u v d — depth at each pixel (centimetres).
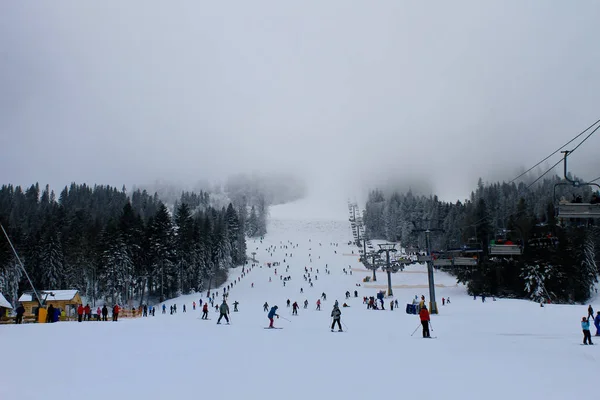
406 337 2197
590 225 1847
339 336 2177
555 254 6656
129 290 7694
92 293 7819
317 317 3906
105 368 1182
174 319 3484
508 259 6912
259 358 1410
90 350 1483
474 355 1565
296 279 10356
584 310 4172
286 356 1463
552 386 1059
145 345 1638
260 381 1069
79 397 877
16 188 19188
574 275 6838
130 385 991
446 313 4234
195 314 4831
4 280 6438
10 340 1692
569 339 2197
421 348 1739
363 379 1115
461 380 1116
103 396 888
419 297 7450
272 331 2364
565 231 6688
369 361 1392
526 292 7019
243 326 2684
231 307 6072
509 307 4831
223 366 1252
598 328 2364
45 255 7569
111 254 6956
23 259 7381
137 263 7594
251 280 10206
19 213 13562
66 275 7812
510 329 2731
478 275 7300
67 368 1169
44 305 3678
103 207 16850
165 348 1577
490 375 1186
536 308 4556
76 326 2391
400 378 1132
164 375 1109
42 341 1675
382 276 10550
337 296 8056
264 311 4919
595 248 7938
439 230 4416
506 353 1634
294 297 7950
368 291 8619
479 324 3075
